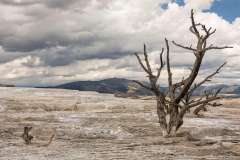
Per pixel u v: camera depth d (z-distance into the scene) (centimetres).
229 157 1380
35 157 1258
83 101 3638
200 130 2139
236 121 2753
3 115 2495
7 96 3522
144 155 1334
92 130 2034
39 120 2441
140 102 3769
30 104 3059
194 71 1769
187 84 1797
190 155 1398
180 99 1839
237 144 1811
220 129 2247
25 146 1513
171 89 1869
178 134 1902
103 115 2714
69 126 2138
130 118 2600
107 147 1529
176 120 1848
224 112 3525
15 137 1784
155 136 1933
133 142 1683
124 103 3562
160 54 1862
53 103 3183
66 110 3155
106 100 3894
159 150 1467
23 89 4194
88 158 1249
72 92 4281
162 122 1872
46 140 1731
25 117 2458
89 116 2653
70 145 1573
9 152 1365
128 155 1330
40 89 4303
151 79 1853
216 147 1519
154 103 3675
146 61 1858
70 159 1225
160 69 1866
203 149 1489
